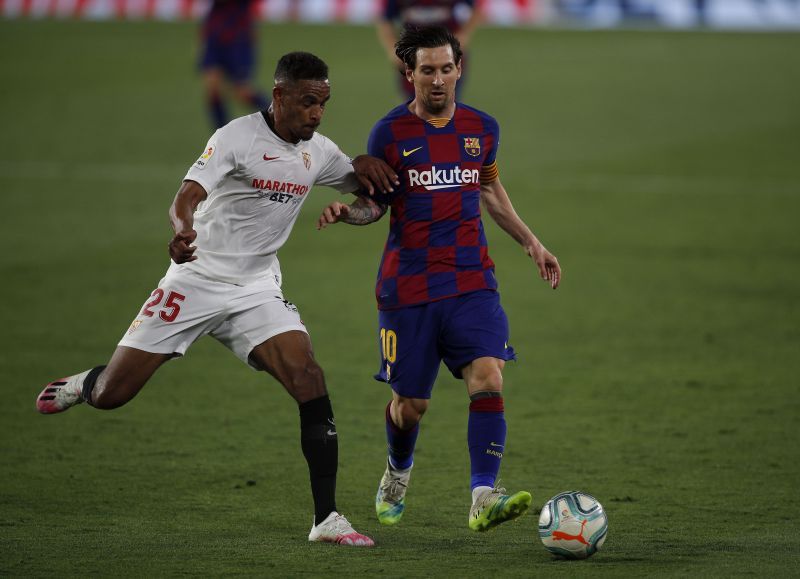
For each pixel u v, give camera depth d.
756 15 103.50
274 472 21.62
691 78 79.88
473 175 18.64
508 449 23.08
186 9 103.31
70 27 97.44
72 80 76.06
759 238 44.25
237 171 17.67
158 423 24.92
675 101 72.44
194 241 18.19
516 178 54.00
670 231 45.28
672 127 65.50
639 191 51.94
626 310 34.91
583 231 45.16
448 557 16.12
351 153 55.16
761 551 16.41
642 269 39.81
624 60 86.44
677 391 27.25
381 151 18.62
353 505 19.98
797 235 44.75
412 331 18.52
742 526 18.20
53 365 29.00
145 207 47.72
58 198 48.97
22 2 103.19
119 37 92.94
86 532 17.69
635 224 46.31
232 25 55.94
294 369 17.88
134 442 23.52
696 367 29.27
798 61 86.88
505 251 42.75
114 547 16.64
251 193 17.89
